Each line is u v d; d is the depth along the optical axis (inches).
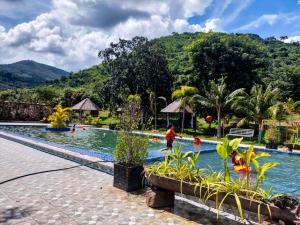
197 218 194.1
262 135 914.7
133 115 265.0
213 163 494.9
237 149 179.5
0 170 322.0
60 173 313.1
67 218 190.5
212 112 1246.3
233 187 166.1
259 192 165.2
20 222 182.9
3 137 653.3
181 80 1535.4
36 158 402.9
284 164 514.3
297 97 1744.6
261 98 949.8
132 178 250.1
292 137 748.6
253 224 185.0
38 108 1304.1
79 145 695.7
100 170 331.3
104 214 198.4
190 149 629.3
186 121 1357.0
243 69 1413.6
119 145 259.0
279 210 144.6
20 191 245.9
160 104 1521.9
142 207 212.4
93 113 1617.9
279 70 1950.1
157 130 1195.9
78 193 242.5
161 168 215.3
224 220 191.5
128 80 1502.2
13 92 2253.9
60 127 979.9
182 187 188.4
